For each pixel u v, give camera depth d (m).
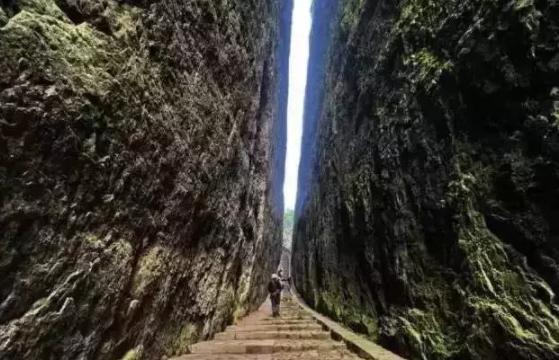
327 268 17.78
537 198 5.36
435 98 7.91
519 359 4.93
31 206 3.20
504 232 5.76
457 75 7.25
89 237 4.00
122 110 4.67
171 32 6.27
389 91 10.61
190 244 7.59
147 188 5.38
